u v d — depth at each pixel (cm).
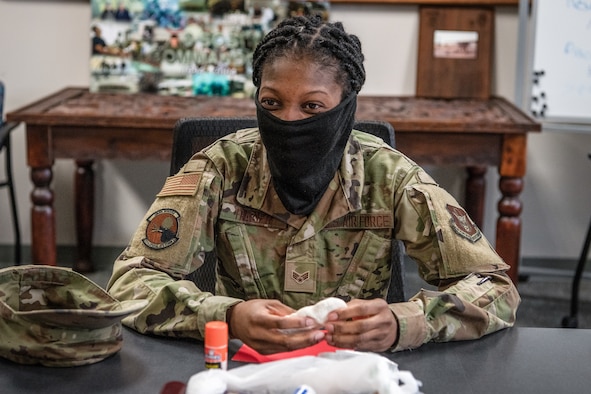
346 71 133
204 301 122
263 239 142
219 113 281
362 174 142
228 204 143
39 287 117
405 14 347
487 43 344
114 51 335
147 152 273
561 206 361
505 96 351
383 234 142
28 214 364
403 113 289
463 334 124
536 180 360
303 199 139
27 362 111
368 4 345
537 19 305
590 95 307
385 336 116
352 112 138
